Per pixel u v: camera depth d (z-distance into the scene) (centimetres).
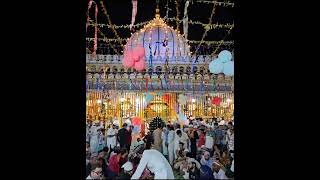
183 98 1430
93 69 1385
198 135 934
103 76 1389
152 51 1367
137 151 911
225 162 843
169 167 739
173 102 1434
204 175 812
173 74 1426
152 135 940
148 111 1421
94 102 1386
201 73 1420
